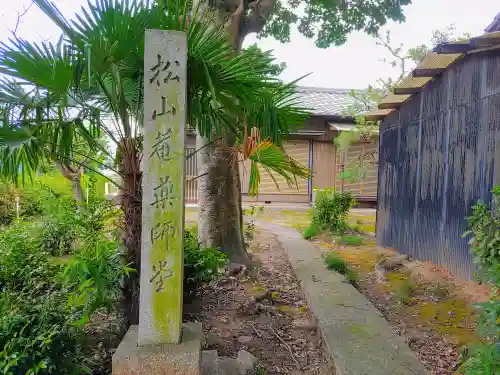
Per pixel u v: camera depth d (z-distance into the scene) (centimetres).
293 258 578
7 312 233
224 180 509
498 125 407
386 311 385
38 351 202
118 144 281
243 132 324
